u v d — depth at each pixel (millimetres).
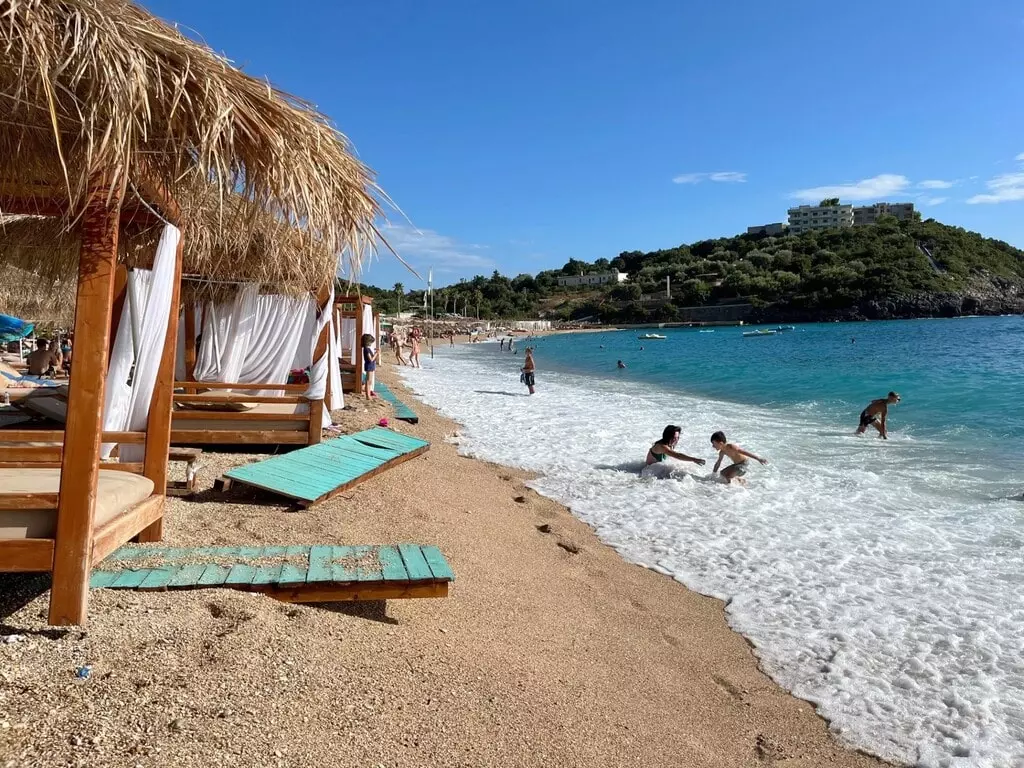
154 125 2945
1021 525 7285
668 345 60000
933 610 5254
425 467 8664
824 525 7367
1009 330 63156
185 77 2688
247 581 3666
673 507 8086
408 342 56125
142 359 4164
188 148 3080
